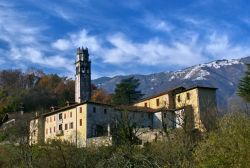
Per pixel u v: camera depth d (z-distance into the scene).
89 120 77.50
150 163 22.33
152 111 83.06
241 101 50.84
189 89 81.19
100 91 135.12
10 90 137.75
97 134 77.00
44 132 89.75
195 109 77.81
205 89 80.38
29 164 46.19
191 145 34.06
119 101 107.62
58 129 85.31
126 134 47.47
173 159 31.08
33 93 129.25
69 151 46.88
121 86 110.06
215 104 79.88
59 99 130.38
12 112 112.25
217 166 22.27
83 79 121.69
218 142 23.09
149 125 81.69
